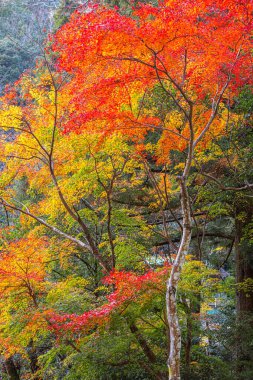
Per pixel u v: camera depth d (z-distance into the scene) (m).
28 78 8.34
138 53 5.46
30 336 7.38
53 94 7.38
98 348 6.95
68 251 10.38
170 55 5.73
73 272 12.73
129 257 8.96
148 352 7.69
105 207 9.24
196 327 8.53
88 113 6.08
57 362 11.10
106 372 7.77
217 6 5.61
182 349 9.20
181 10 5.21
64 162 7.97
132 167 8.81
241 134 9.45
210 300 8.89
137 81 6.21
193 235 13.25
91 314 6.51
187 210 6.20
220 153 9.11
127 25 4.93
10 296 7.97
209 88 7.27
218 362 8.66
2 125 7.31
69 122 6.23
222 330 10.49
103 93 5.93
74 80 6.48
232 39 5.95
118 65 5.79
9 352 8.16
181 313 8.23
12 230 10.95
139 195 11.65
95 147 7.19
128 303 6.66
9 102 7.53
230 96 8.34
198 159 9.13
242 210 11.39
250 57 6.51
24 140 7.56
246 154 9.12
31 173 8.35
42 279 8.56
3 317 7.83
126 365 7.64
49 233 11.89
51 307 7.36
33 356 11.33
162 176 10.29
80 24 5.19
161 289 6.63
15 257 7.83
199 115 7.75
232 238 13.32
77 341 7.39
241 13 5.68
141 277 6.73
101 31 4.91
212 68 6.47
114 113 6.24
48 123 7.52
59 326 6.59
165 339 8.25
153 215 13.46
